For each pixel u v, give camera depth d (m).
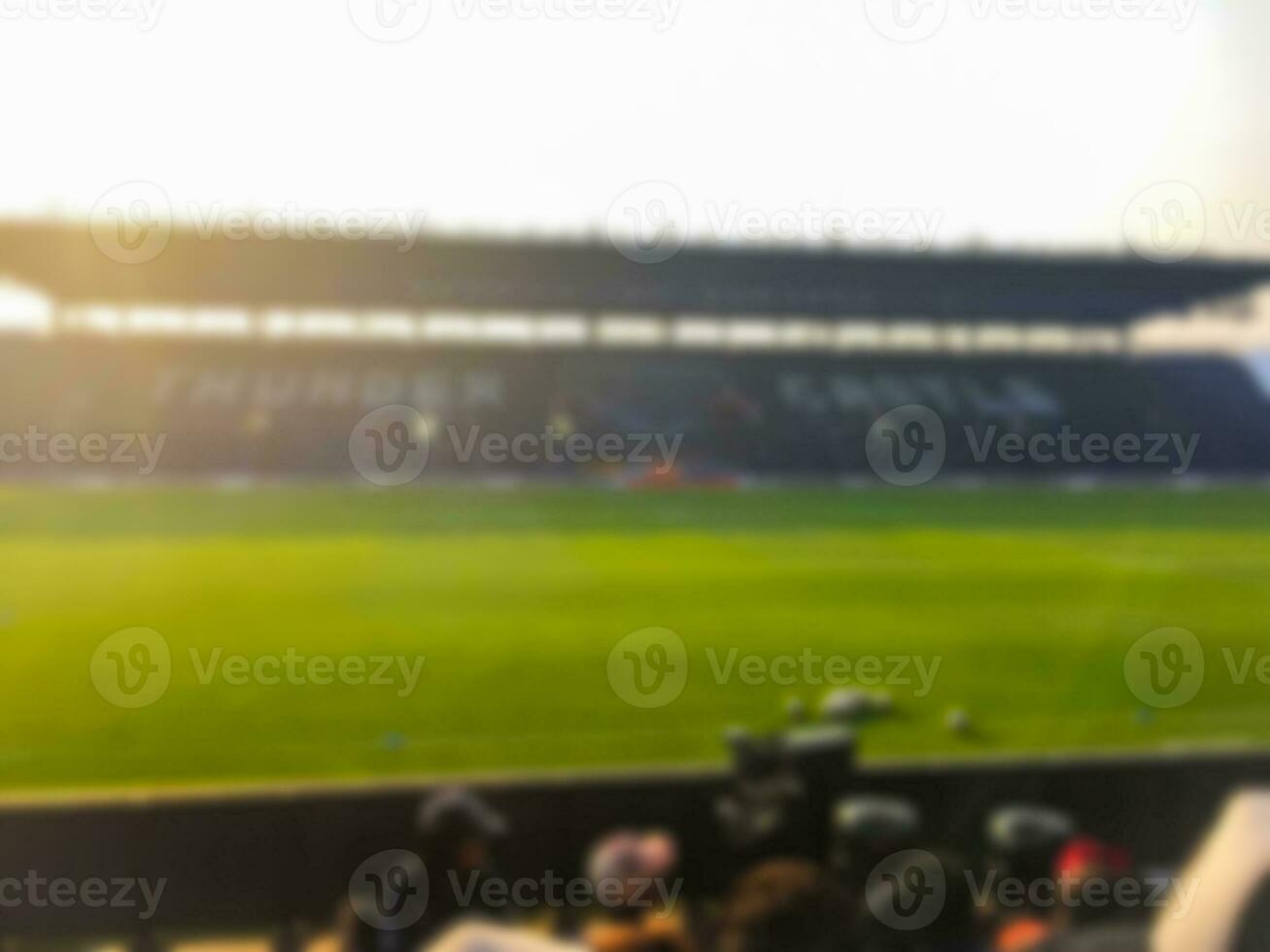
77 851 1.64
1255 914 1.62
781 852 1.69
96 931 1.58
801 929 1.63
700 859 1.70
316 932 1.61
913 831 1.74
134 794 1.71
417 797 1.72
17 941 1.58
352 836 1.67
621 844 1.67
